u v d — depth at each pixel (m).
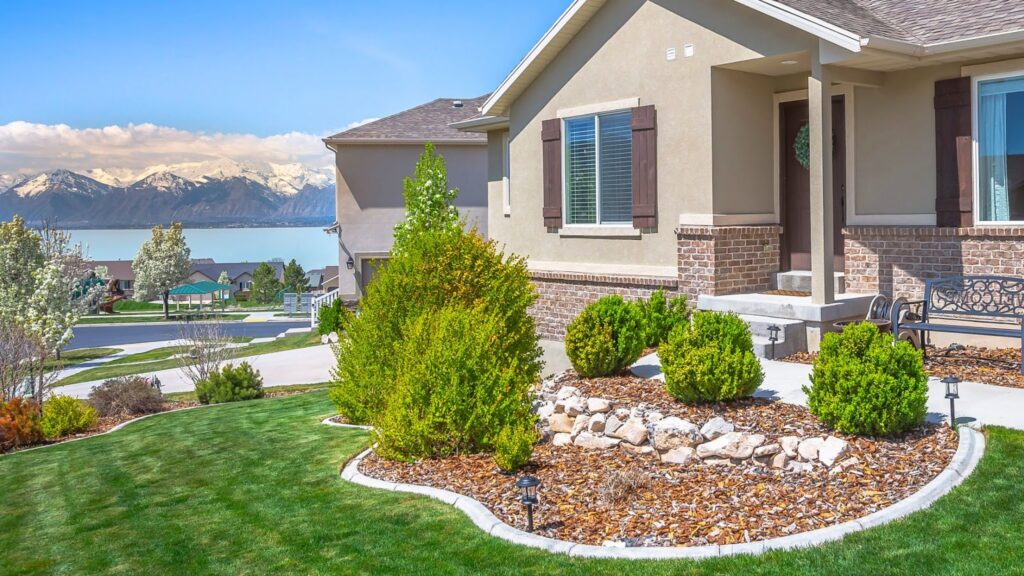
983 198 11.35
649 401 9.27
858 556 5.56
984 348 11.09
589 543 6.34
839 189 13.21
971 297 10.98
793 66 12.98
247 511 8.18
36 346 18.83
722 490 7.13
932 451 7.21
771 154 13.98
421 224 19.05
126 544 7.65
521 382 9.80
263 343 33.47
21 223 39.16
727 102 13.23
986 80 11.21
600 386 10.29
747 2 11.91
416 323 9.74
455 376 8.88
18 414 15.13
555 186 15.91
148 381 19.62
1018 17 10.62
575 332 10.82
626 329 10.72
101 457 12.18
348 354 11.42
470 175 30.66
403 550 6.55
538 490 7.61
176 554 7.18
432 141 30.05
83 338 47.44
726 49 12.76
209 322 26.67
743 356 8.86
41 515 9.19
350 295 31.03
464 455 8.98
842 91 12.89
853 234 12.62
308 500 8.27
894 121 12.23
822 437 7.64
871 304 10.92
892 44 10.66
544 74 16.05
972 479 6.62
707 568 5.62
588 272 15.41
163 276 87.12
